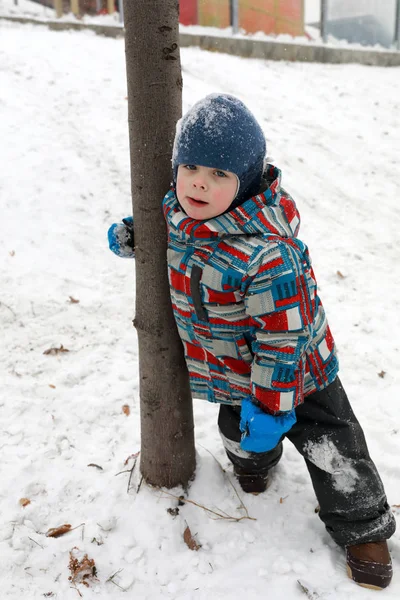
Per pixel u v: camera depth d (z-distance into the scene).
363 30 11.58
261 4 10.37
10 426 3.00
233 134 1.82
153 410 2.43
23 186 4.88
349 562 2.19
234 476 2.67
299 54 10.45
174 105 2.10
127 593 2.19
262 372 1.93
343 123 7.79
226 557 2.30
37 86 6.50
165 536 2.38
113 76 7.11
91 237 4.60
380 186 6.44
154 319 2.29
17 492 2.61
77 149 5.56
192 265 1.98
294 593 2.14
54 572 2.27
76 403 3.18
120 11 9.58
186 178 1.89
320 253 5.04
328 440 2.17
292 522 2.46
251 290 1.88
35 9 9.86
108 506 2.52
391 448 2.93
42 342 3.64
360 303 4.39
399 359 3.73
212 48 9.71
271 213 1.92
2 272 4.07
